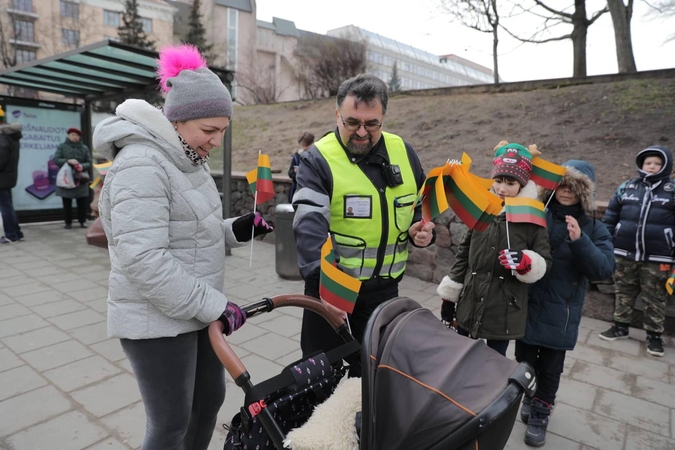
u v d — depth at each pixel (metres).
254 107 17.02
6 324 3.98
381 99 1.79
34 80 7.46
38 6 29.77
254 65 35.28
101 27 32.91
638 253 3.73
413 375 1.19
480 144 8.41
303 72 27.94
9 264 5.89
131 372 3.18
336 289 1.52
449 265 5.34
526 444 2.55
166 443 1.69
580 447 2.53
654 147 3.75
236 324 1.54
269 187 2.01
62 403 2.79
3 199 6.97
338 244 1.94
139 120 1.49
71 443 2.42
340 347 1.65
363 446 1.18
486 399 1.11
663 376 3.33
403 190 1.97
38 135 8.20
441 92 12.05
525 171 2.37
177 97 1.48
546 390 2.55
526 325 2.53
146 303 1.53
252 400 1.35
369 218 1.90
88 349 3.52
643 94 8.52
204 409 1.88
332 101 15.52
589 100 8.93
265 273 5.76
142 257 1.39
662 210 3.64
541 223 2.24
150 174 1.45
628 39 12.35
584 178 2.42
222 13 45.22
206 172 1.69
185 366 1.63
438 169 1.76
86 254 6.45
